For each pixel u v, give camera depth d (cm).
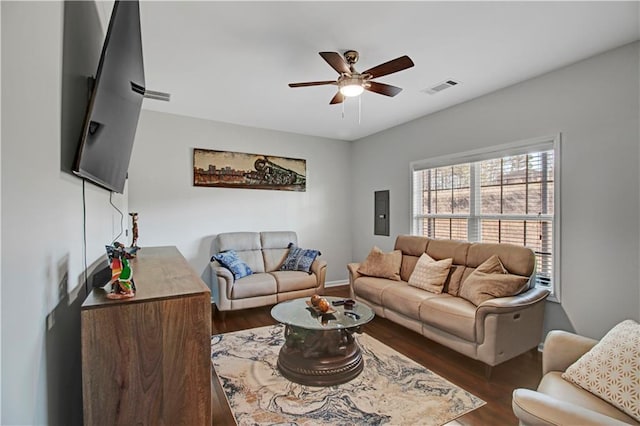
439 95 347
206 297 108
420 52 253
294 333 254
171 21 210
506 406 206
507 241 333
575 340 169
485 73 292
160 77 299
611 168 251
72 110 121
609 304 253
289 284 406
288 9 199
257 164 480
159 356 102
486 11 202
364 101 366
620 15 205
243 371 252
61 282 111
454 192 391
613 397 135
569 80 276
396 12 203
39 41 89
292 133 512
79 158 111
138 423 100
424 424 188
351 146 571
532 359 273
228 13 202
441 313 272
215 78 302
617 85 247
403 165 461
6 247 71
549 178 297
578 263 272
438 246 363
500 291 263
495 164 344
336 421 191
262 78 302
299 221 521
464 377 243
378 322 367
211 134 443
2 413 68
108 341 97
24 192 80
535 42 238
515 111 317
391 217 485
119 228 293
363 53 254
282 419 193
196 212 434
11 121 73
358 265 407
